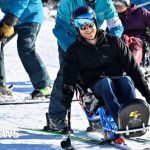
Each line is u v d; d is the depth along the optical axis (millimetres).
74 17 9766
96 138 10234
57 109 10727
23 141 10219
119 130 9086
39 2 14156
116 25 11133
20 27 14047
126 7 15109
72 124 11500
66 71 9930
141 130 9117
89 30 9703
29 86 16438
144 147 9508
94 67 9984
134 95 9328
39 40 26891
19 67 19625
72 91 9797
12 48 24359
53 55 22797
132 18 15156
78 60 9961
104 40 9906
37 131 10867
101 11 10914
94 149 9539
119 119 8977
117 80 9828
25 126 11414
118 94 9625
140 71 9938
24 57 14180
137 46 14586
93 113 9969
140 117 9039
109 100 9250
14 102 14000
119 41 9953
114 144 9672
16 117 12289
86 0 10734
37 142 10156
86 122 11695
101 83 9539
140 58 14570
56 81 10688
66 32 10797
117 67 10047
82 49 9891
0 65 14672
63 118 10758
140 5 17250
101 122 9547
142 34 15156
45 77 14531
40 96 14477
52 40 27109
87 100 10000
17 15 13336
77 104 13688
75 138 10180
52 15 39500
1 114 12656
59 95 10648
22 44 14086
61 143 9570
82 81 10109
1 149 9734
